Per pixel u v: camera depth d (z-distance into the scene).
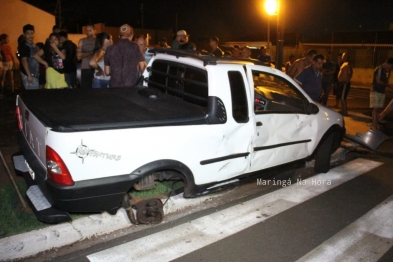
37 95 4.32
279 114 4.79
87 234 3.76
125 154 3.35
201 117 3.88
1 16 21.98
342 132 6.04
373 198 5.02
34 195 3.56
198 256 3.52
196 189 4.08
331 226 4.19
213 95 3.97
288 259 3.52
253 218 4.32
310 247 3.74
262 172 4.81
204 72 4.13
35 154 3.62
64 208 3.23
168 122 3.59
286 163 5.12
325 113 5.64
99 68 6.50
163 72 4.81
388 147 7.68
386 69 8.52
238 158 4.30
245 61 4.52
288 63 13.14
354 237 3.96
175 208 4.45
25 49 7.76
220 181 4.27
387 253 3.66
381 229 4.15
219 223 4.18
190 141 3.76
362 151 7.25
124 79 5.73
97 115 3.52
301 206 4.70
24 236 3.49
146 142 3.45
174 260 3.44
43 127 3.22
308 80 7.10
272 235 3.95
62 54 7.59
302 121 5.16
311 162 6.47
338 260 3.52
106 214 4.01
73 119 3.31
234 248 3.67
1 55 10.71
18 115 4.36
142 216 3.88
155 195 4.22
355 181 5.66
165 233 3.91
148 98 4.40
